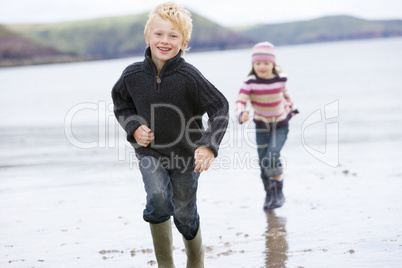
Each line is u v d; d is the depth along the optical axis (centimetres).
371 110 2216
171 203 494
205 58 13500
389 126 1689
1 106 3400
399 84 3572
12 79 8481
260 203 850
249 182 1016
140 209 837
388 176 974
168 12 489
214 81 4931
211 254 603
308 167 1116
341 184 938
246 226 720
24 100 3853
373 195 841
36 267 586
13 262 605
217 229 712
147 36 504
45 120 2445
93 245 661
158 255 514
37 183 1068
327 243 618
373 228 665
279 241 639
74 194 959
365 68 5825
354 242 613
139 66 502
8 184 1071
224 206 841
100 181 1065
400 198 809
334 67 6512
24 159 1362
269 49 851
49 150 1492
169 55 489
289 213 775
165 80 489
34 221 790
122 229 730
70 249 648
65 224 766
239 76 5606
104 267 576
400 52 10762
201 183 1023
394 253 564
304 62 8594
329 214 751
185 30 495
